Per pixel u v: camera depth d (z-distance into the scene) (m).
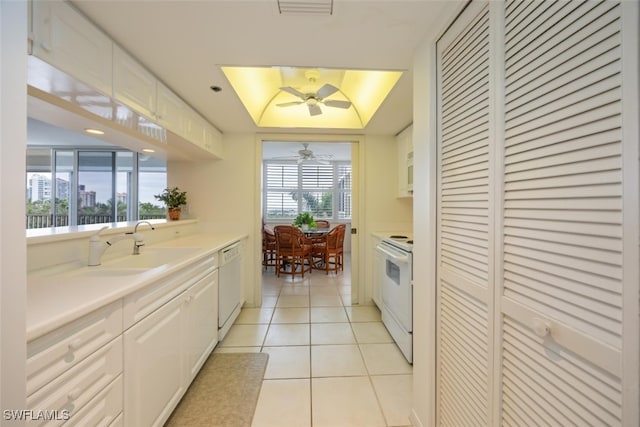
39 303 0.94
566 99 0.70
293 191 6.91
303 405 1.68
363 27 1.39
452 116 1.24
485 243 1.01
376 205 3.35
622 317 0.58
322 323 2.84
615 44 0.59
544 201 0.76
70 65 1.18
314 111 2.74
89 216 4.89
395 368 2.06
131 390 1.17
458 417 1.19
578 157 0.67
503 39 0.92
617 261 0.59
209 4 1.23
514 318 0.87
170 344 1.49
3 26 0.59
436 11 1.27
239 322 2.86
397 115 2.64
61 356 0.86
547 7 0.75
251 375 1.97
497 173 0.94
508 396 0.90
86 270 1.54
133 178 4.95
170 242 2.50
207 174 3.27
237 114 2.61
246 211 3.28
